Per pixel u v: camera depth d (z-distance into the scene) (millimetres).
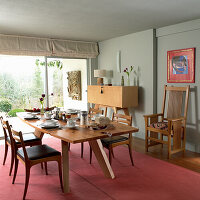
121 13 3559
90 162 3576
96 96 5652
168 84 4570
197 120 4086
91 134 2570
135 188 2736
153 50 4707
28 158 2531
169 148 3771
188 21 4066
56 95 5957
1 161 3664
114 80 5832
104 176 3094
